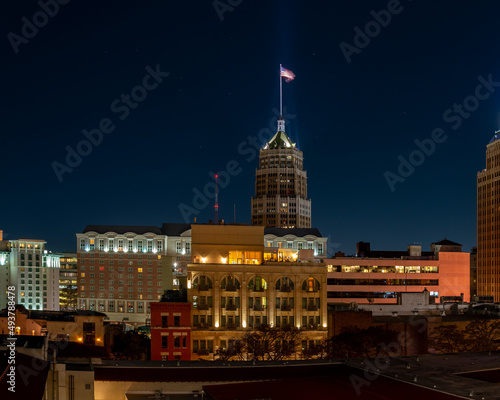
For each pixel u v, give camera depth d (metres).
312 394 63.44
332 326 118.88
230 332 114.44
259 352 105.94
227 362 73.88
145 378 68.69
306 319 118.88
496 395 57.53
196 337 113.56
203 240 121.50
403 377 65.06
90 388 62.97
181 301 123.81
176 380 68.56
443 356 77.50
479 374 68.81
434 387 60.69
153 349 109.81
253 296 118.00
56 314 141.25
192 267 117.00
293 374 71.38
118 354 118.69
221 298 117.19
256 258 121.81
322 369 72.62
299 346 115.06
